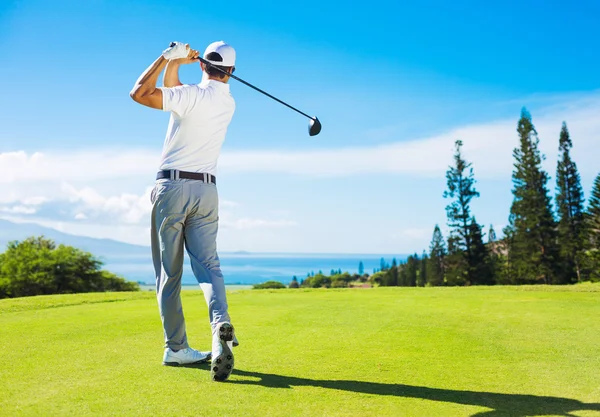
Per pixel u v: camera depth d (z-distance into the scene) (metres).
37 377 3.24
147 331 4.99
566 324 5.46
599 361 3.73
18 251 40.00
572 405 2.68
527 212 41.06
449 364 3.64
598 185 36.84
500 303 7.59
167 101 3.42
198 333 4.98
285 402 2.74
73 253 40.53
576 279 42.16
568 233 42.06
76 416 2.50
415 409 2.63
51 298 8.84
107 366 3.56
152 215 3.72
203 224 3.67
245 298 8.78
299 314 6.31
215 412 2.56
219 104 3.65
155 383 3.12
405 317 6.00
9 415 2.51
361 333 4.88
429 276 50.41
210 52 3.74
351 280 106.62
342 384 3.10
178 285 3.66
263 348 4.18
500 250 48.25
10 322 5.60
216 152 3.72
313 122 4.52
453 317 5.99
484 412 2.58
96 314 6.39
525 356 3.89
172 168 3.59
